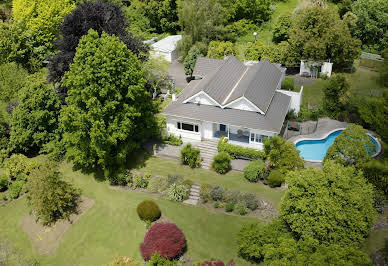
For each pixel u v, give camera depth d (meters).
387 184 32.75
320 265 23.42
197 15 65.31
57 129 46.97
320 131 46.59
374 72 38.88
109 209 37.59
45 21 64.81
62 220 36.69
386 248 29.84
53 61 49.00
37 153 47.78
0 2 88.81
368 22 61.59
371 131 45.19
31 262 32.09
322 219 27.64
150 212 35.41
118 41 40.97
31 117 45.16
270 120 41.72
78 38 49.19
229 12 75.12
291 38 59.59
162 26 83.88
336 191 28.19
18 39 60.88
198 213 36.22
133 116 40.28
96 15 50.00
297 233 29.69
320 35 57.66
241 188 38.50
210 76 48.97
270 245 28.34
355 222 27.30
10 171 42.69
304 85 58.19
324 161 37.56
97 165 43.88
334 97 49.00
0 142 46.28
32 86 45.72
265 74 49.22
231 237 33.31
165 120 49.53
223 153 40.56
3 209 39.22
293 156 38.12
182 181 39.22
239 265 30.58
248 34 75.75
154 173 41.62
